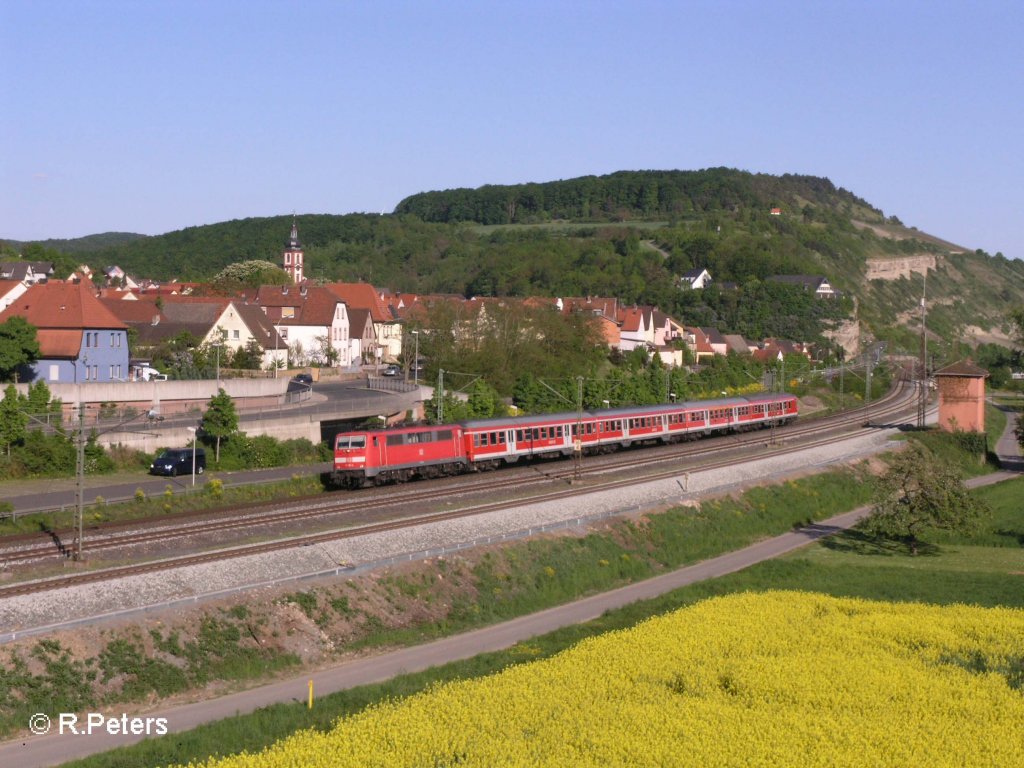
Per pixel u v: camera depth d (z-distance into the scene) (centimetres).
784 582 5947
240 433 7631
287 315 14500
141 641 4050
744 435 11188
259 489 6606
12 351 8338
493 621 5112
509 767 2991
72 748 3416
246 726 3547
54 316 9244
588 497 6931
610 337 16988
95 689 3791
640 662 4019
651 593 5769
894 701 3653
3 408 6725
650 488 7488
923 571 6278
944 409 12019
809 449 10050
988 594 5659
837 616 4825
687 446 9981
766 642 4350
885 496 7075
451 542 5625
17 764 3291
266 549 4944
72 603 4056
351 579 4941
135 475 7044
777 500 8125
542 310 14175
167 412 8612
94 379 9338
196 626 4244
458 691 3688
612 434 9275
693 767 3039
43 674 3734
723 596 5444
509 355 12888
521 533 6012
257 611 4466
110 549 4916
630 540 6544
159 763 3241
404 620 4866
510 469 8119
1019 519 7931
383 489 6838
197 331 12738
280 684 4125
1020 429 11431
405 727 3300
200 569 4553
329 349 14312
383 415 9188
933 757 3144
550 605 5478
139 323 12825
